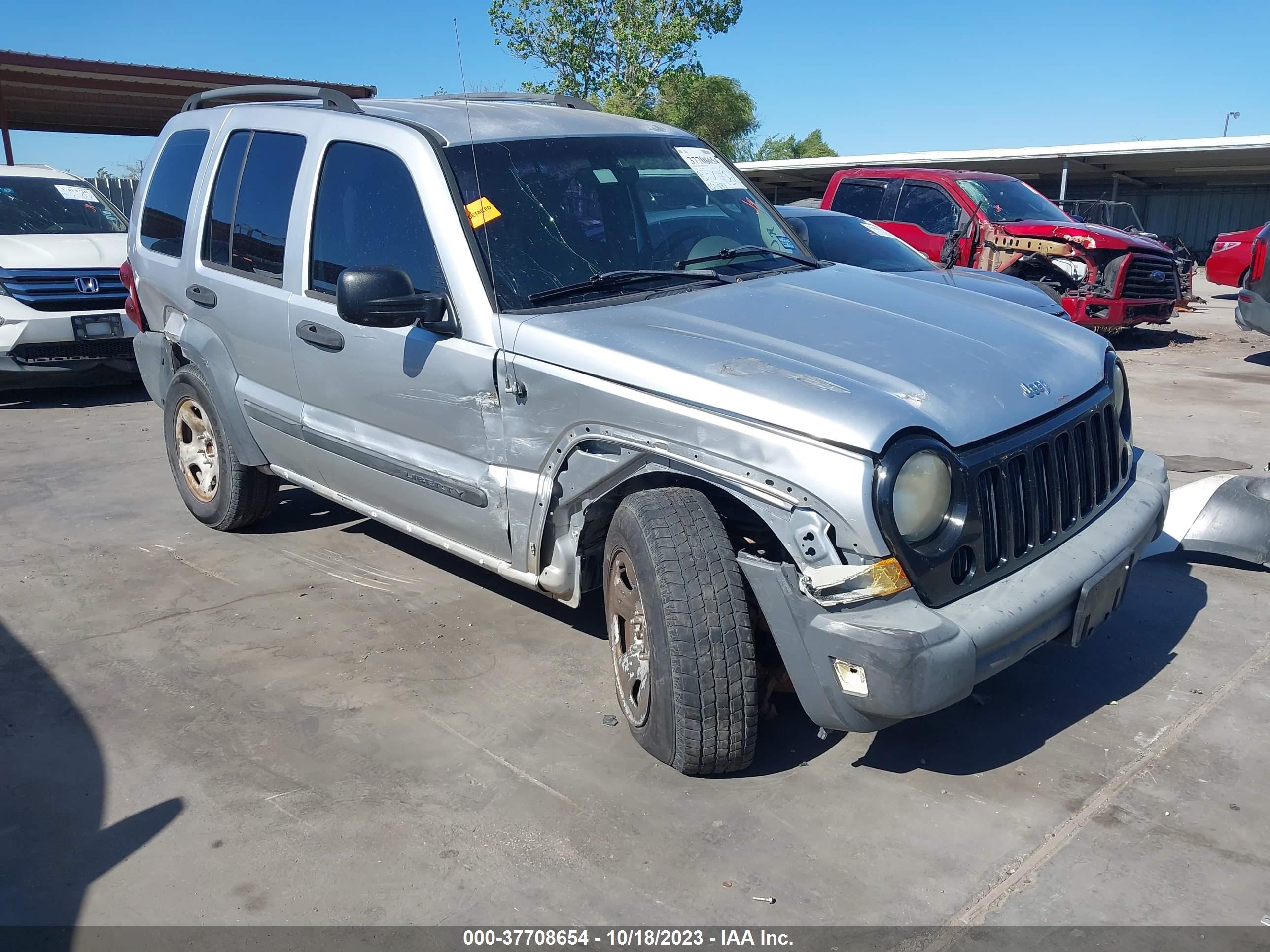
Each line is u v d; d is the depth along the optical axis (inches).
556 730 139.6
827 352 125.4
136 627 173.9
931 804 122.2
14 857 114.9
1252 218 1275.8
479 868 111.9
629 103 802.2
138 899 108.0
